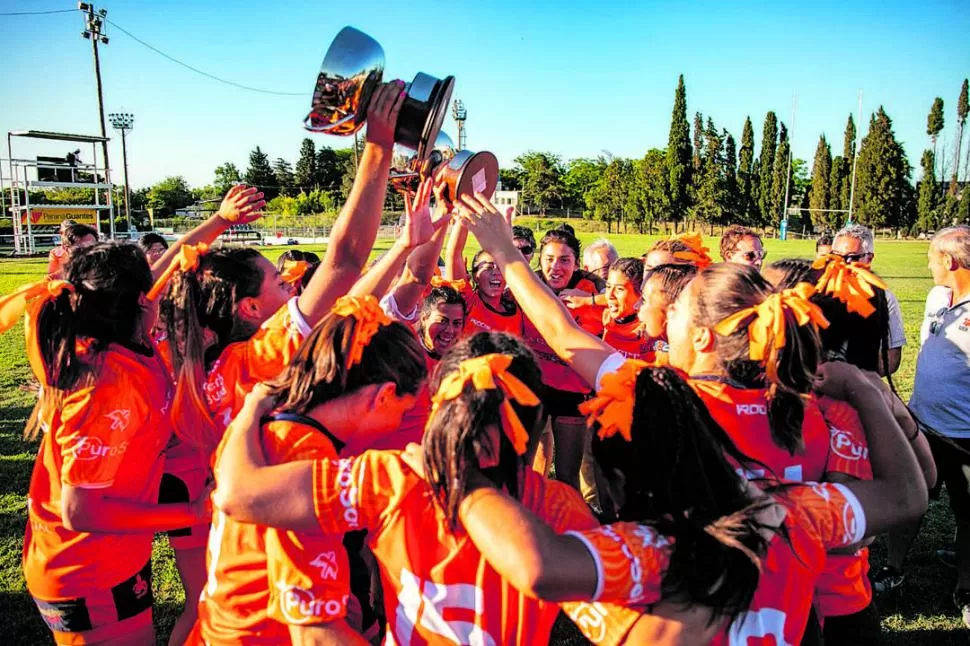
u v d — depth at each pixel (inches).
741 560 50.4
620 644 52.5
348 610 72.6
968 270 146.3
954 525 185.0
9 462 218.8
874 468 62.6
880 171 2410.2
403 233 90.4
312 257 185.8
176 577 158.2
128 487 84.7
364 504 54.1
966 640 135.6
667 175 2566.4
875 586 151.8
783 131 2687.0
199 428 88.1
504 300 177.8
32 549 88.3
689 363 69.8
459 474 50.5
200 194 4239.7
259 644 62.6
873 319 80.3
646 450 52.7
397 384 63.5
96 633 88.4
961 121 3016.7
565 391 176.6
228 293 90.6
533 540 46.5
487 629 54.3
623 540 49.3
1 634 134.3
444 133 92.7
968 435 141.9
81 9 1246.3
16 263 1010.7
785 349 59.0
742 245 184.4
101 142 1279.5
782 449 63.4
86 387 78.8
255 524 54.6
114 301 82.4
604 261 216.7
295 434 59.9
